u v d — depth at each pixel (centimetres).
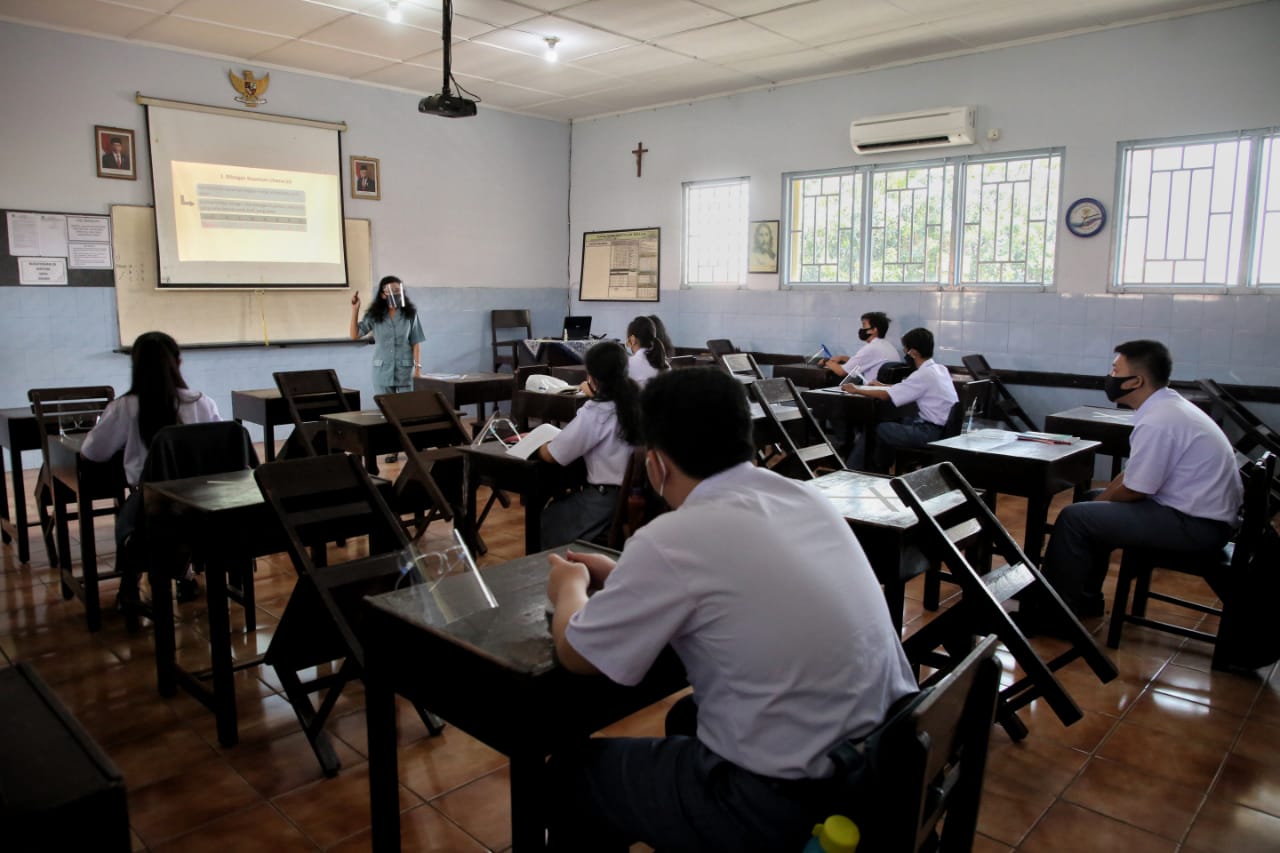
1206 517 287
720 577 120
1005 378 618
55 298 582
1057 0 511
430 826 202
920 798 105
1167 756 235
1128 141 559
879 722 123
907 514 236
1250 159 521
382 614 157
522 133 844
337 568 225
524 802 136
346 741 239
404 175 758
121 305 609
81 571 381
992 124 612
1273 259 521
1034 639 311
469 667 142
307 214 696
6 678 121
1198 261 546
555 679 134
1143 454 291
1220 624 285
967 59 618
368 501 241
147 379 308
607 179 858
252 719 251
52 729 107
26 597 346
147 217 617
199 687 247
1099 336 581
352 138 719
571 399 427
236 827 201
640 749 140
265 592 353
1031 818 206
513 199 844
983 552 321
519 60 652
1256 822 206
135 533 293
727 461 132
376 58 649
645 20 555
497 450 346
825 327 712
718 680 125
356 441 389
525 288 866
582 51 627
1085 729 249
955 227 639
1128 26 551
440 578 175
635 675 125
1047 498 322
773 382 373
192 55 626
